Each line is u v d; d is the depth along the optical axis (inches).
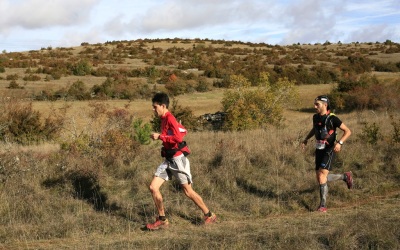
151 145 426.6
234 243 189.0
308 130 491.5
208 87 1630.2
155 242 203.8
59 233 229.3
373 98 1067.9
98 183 294.8
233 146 362.9
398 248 173.9
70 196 279.4
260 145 382.3
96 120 432.5
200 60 2335.1
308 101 1301.7
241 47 3299.7
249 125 727.7
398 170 307.9
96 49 2891.2
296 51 3061.0
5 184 287.9
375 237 183.0
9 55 2578.7
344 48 3287.4
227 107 817.5
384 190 282.0
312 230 203.8
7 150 359.9
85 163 314.0
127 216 251.4
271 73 1846.7
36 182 295.0
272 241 190.2
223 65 2212.1
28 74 1841.8
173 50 2849.4
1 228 233.9
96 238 221.8
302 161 335.3
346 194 273.1
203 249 185.0
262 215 252.1
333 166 327.3
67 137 407.5
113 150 350.0
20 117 598.2
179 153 226.5
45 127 608.7
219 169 315.3
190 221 244.4
